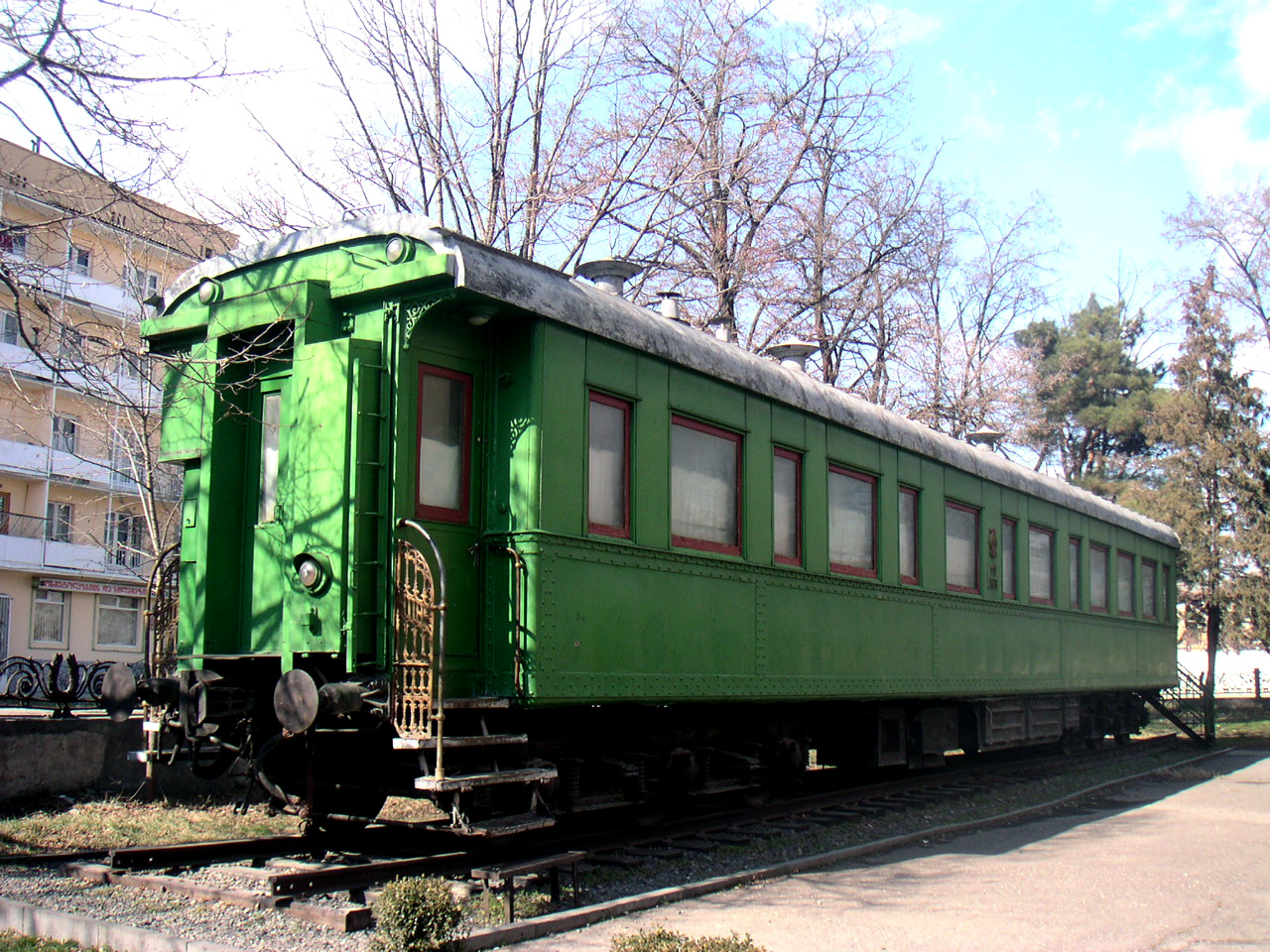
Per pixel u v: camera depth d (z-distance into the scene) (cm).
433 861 675
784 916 622
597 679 742
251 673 731
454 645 706
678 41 1931
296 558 663
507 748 711
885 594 1112
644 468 808
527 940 557
